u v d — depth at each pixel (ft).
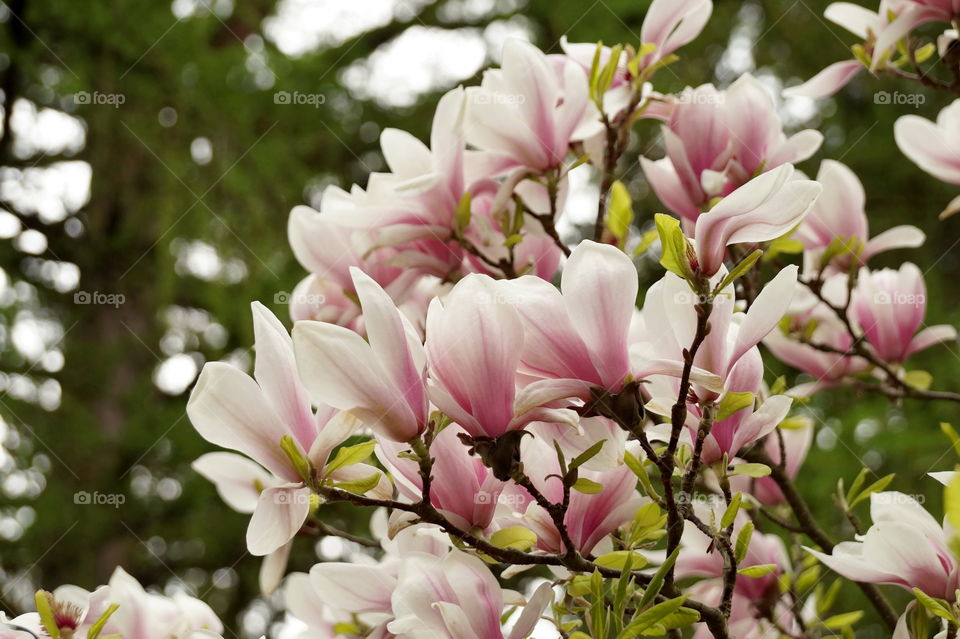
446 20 15.33
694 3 5.00
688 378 3.97
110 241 13.01
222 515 12.67
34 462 12.01
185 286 13.34
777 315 4.01
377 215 4.85
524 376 4.06
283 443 3.99
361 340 3.95
